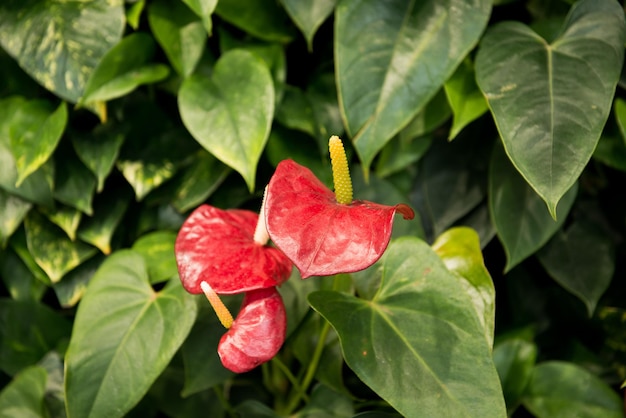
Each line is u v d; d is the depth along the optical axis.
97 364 0.64
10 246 0.82
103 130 0.77
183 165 0.79
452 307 0.60
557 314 0.83
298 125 0.76
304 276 0.51
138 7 0.73
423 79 0.67
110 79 0.73
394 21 0.68
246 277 0.57
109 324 0.65
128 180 0.77
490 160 0.74
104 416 0.62
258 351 0.56
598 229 0.78
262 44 0.77
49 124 0.74
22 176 0.72
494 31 0.68
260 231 0.60
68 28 0.72
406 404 0.56
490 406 0.56
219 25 0.77
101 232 0.79
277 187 0.54
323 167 0.77
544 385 0.74
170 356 0.63
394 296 0.61
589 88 0.63
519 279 0.83
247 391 0.85
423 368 0.58
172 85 0.77
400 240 0.63
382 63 0.68
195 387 0.70
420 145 0.77
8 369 0.81
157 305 0.65
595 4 0.66
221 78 0.72
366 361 0.58
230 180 0.80
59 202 0.78
